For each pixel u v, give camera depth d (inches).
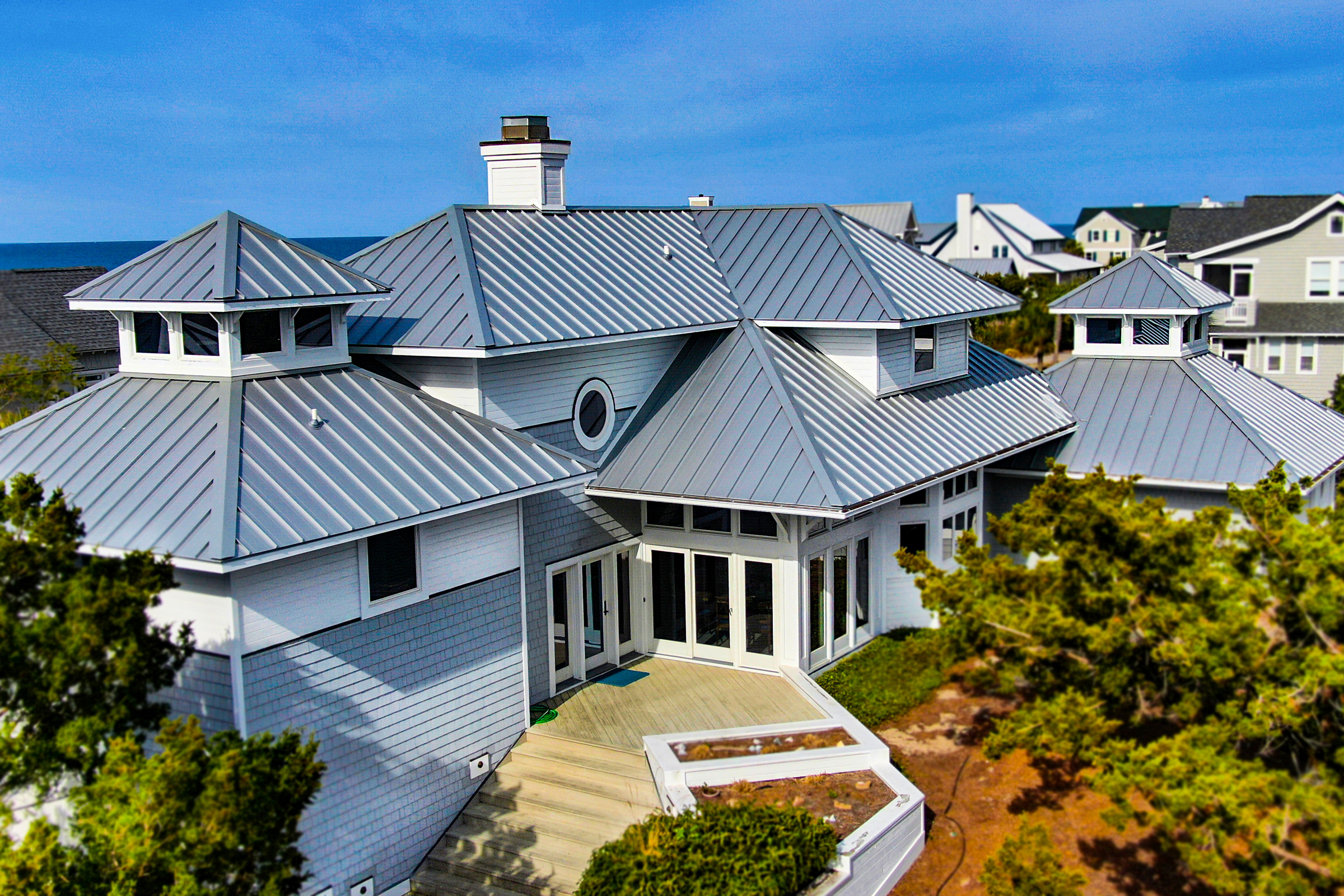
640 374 855.1
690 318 860.6
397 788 628.4
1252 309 1680.6
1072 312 1123.9
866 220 3651.6
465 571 666.8
